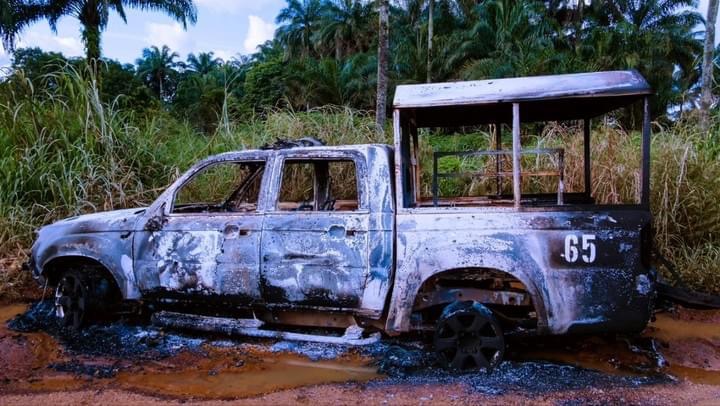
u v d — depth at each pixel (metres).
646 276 3.49
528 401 3.26
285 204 5.05
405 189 4.15
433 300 3.84
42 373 3.76
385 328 3.82
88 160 7.09
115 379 3.67
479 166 8.16
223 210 4.88
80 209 6.64
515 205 3.67
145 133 8.15
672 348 4.22
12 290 5.65
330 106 9.01
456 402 3.26
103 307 4.65
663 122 8.58
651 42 26.33
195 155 7.96
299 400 3.32
